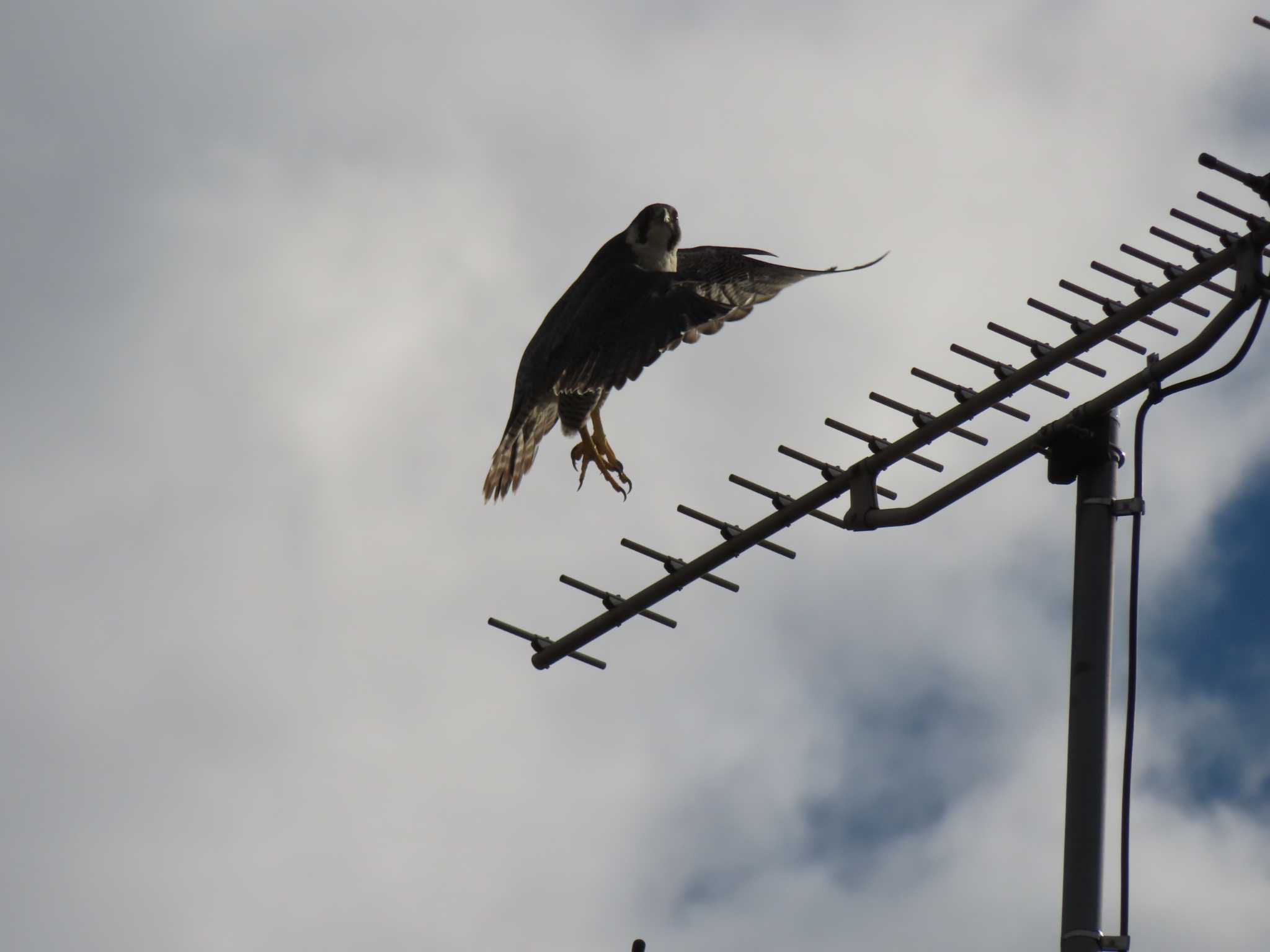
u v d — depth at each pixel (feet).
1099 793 33.50
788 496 42.24
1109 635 34.73
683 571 44.32
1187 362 35.19
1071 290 37.93
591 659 46.26
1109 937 32.65
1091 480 35.91
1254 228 34.83
